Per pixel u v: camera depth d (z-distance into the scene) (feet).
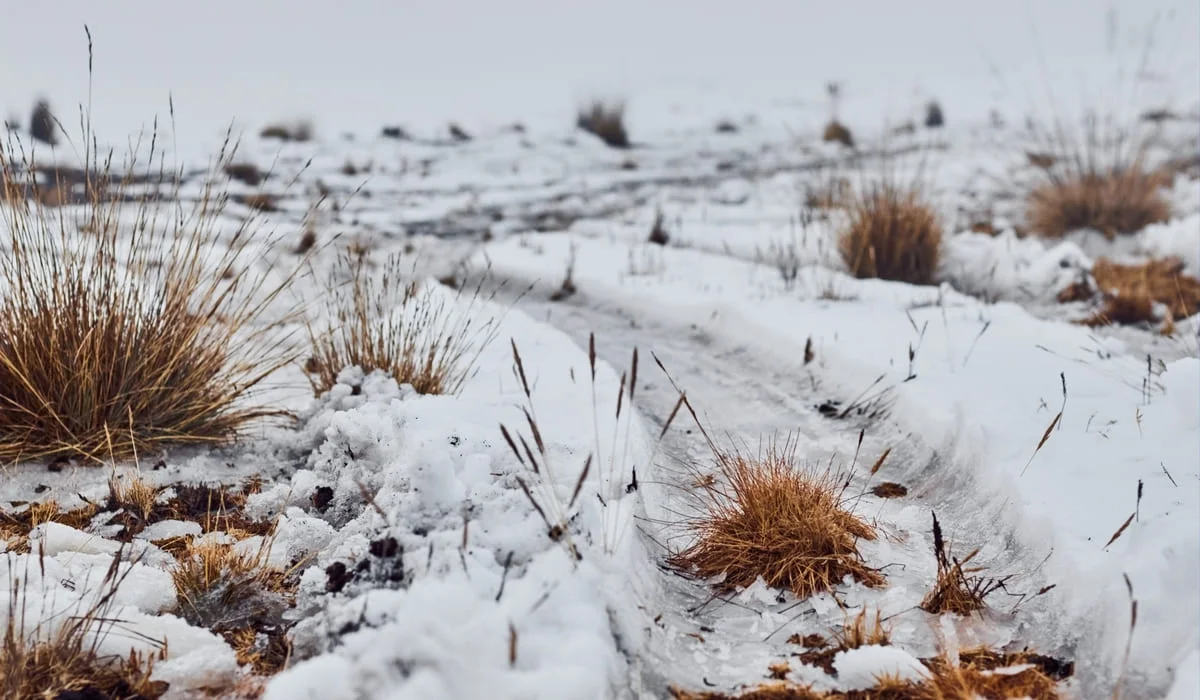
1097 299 23.62
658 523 11.26
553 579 8.80
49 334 12.60
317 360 15.37
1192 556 8.99
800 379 17.15
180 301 13.47
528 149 57.00
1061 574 9.61
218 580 9.71
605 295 24.62
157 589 9.59
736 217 37.50
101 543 10.52
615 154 57.36
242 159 45.09
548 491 10.31
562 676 7.69
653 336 20.92
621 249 30.45
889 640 9.13
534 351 17.85
